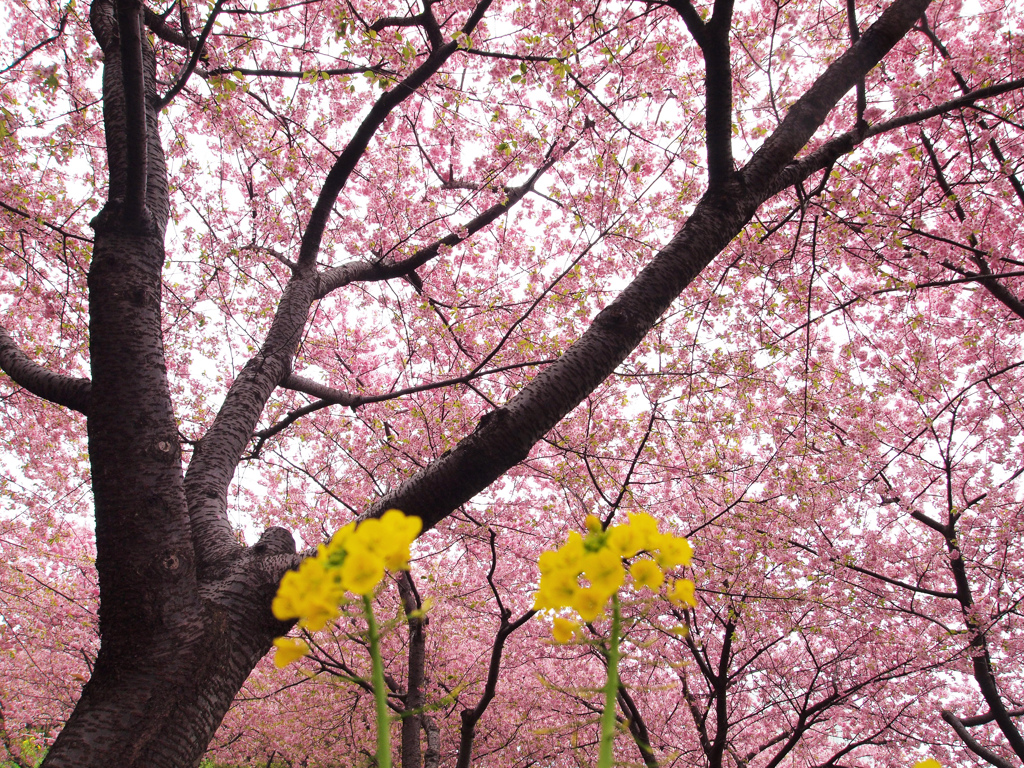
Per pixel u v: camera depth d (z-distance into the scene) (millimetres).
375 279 6004
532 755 9234
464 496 2816
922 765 913
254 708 10594
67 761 2057
